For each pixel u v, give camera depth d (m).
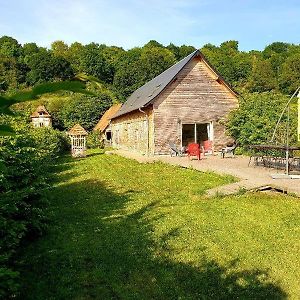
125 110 34.72
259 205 10.72
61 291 5.91
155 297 5.71
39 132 23.30
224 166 19.12
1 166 5.33
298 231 8.40
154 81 34.66
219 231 8.58
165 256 7.22
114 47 108.81
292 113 24.98
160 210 10.68
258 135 24.66
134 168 21.05
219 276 6.34
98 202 12.06
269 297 5.64
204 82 27.66
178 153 26.34
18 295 5.71
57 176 18.81
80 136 31.55
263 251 7.32
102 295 5.80
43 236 8.45
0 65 71.12
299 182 12.94
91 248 7.69
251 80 68.38
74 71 89.00
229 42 102.50
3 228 6.00
